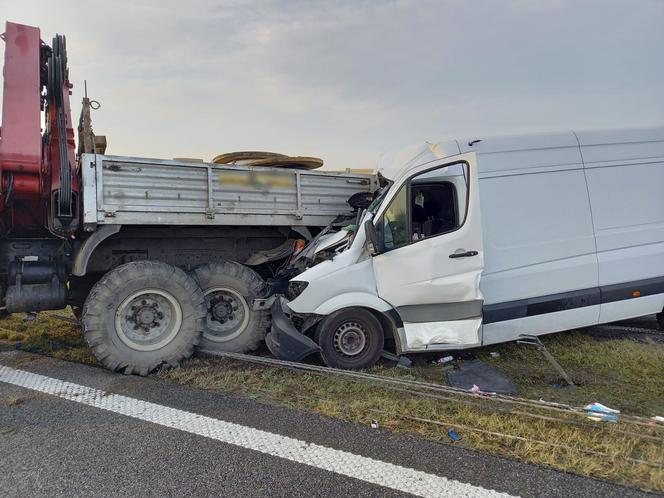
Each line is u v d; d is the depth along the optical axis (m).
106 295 4.73
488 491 2.73
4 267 5.18
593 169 5.61
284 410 3.88
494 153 5.32
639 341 5.95
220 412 3.83
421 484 2.80
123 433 3.44
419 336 4.93
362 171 6.85
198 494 2.70
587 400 4.15
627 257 5.64
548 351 5.32
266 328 5.67
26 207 5.30
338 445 3.27
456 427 3.51
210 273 5.54
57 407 3.91
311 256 5.54
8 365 5.03
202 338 5.43
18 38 5.11
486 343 5.18
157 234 5.69
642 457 3.10
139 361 4.82
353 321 5.00
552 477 2.87
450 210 5.09
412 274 4.87
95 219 4.80
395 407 3.86
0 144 4.72
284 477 2.87
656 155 5.89
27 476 2.88
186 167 5.26
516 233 5.28
